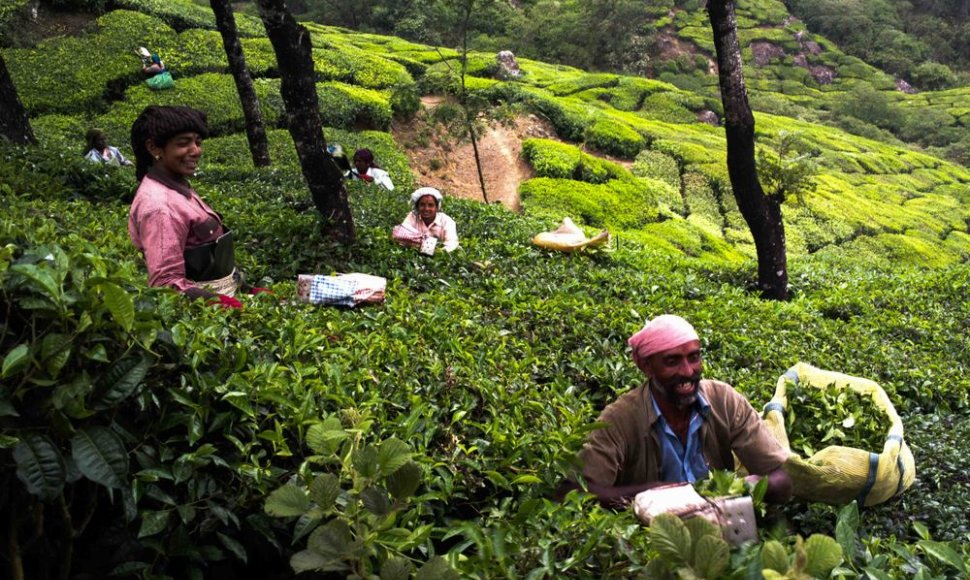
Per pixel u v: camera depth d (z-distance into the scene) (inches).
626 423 133.4
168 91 866.8
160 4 1092.5
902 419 215.0
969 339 333.7
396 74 1079.0
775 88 2271.2
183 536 95.2
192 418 97.0
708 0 375.9
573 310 244.7
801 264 579.8
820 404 165.3
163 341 99.3
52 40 939.3
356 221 344.8
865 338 302.0
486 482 129.0
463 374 155.9
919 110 2178.9
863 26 2615.7
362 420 97.1
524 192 852.0
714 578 68.3
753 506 102.3
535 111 1047.0
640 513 105.0
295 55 266.5
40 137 532.4
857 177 1402.6
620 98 1471.5
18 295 89.0
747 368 235.8
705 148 1177.4
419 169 880.3
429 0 937.5
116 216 253.8
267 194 394.0
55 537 95.3
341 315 194.2
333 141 776.9
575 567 91.3
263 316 148.6
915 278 470.6
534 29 1988.2
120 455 85.6
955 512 158.4
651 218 899.4
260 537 104.0
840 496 142.8
